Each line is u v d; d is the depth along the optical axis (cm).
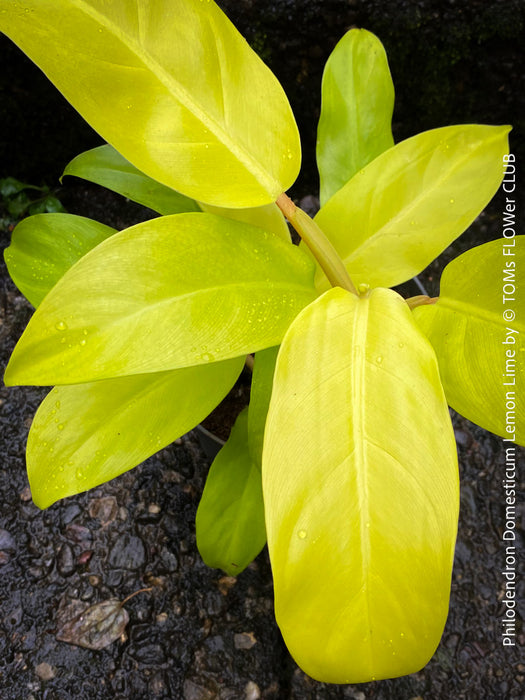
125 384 36
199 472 59
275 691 52
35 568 55
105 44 28
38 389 62
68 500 58
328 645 25
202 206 35
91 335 26
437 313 35
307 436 25
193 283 28
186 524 57
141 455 35
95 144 65
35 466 34
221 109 30
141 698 51
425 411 26
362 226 36
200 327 28
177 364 26
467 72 60
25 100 60
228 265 30
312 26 55
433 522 25
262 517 43
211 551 44
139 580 55
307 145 67
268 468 25
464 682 52
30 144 65
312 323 28
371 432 26
